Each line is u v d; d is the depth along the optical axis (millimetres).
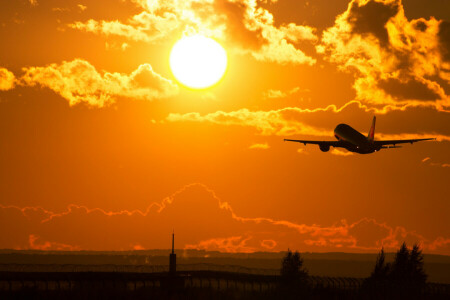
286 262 174750
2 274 141000
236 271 173750
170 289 149750
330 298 155250
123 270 160000
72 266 151000
